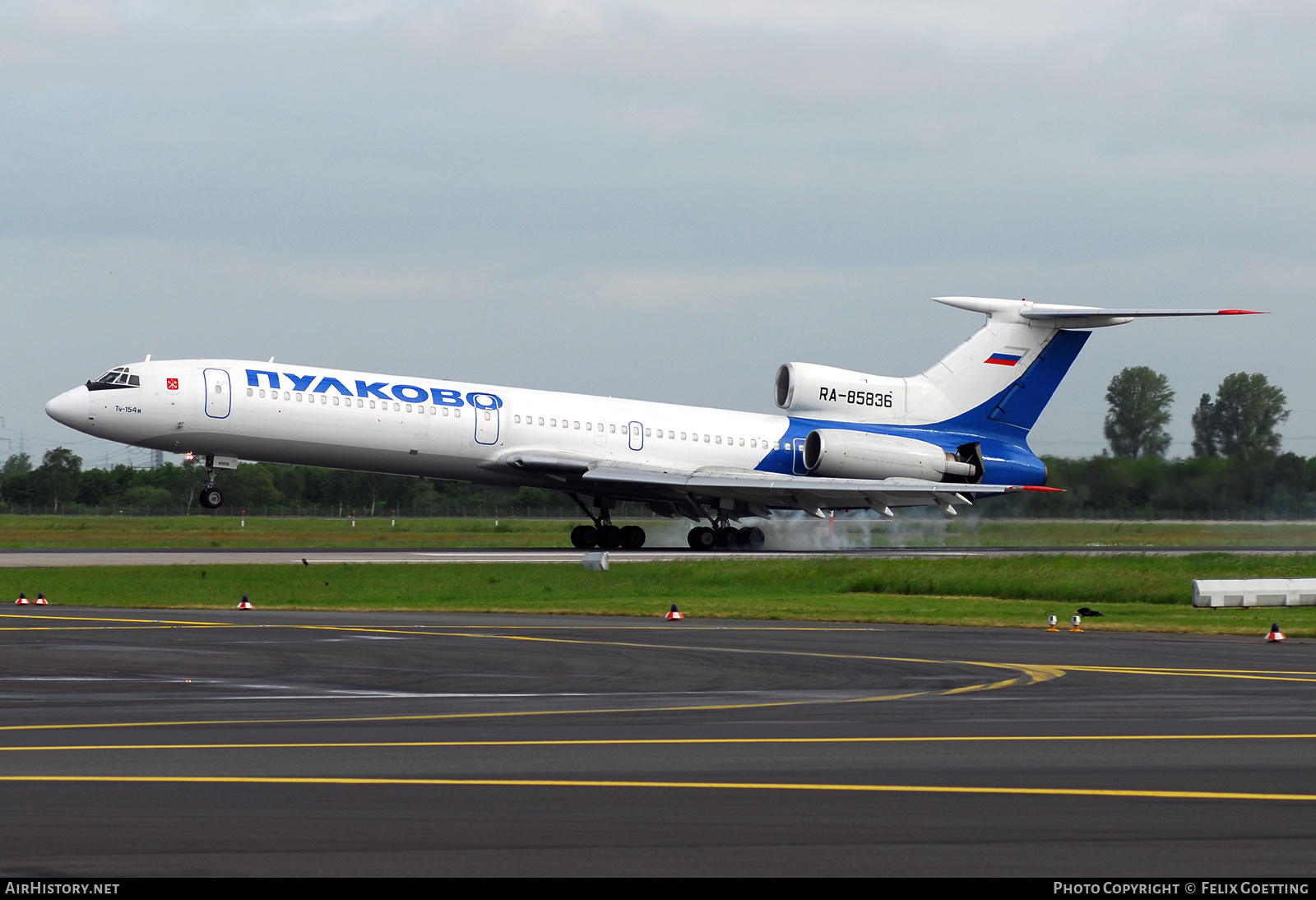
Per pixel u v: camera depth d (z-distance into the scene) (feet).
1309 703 205.77
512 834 121.39
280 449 570.87
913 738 172.45
